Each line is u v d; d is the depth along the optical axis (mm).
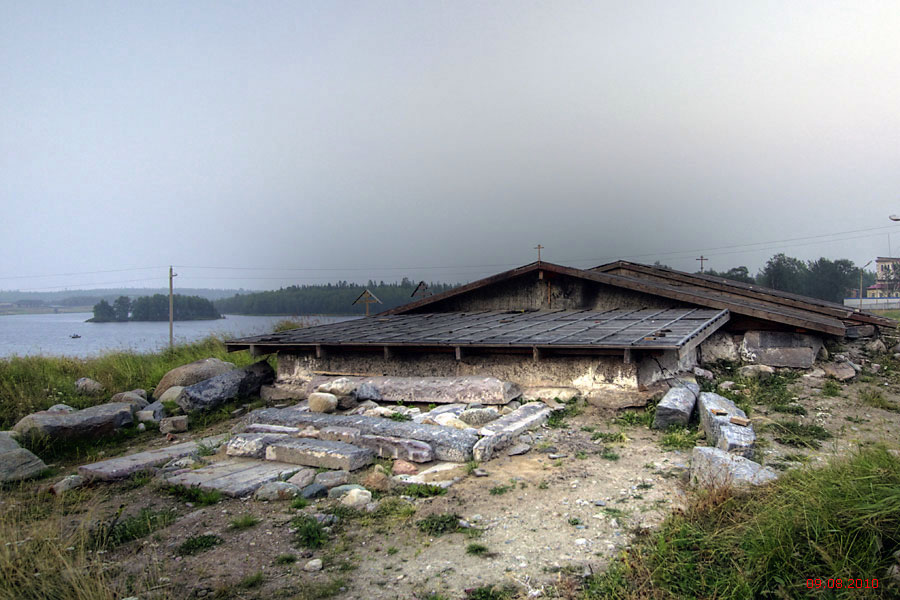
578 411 9797
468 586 4297
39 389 13766
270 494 6496
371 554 4934
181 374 14344
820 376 11758
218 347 20844
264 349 13984
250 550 5113
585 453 7660
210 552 5113
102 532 5727
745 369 11898
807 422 8852
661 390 9875
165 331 50219
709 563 4277
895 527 3988
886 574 3729
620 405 9727
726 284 19234
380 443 7922
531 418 9039
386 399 11062
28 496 7320
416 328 13703
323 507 6117
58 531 5664
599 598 4020
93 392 14234
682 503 5684
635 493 6082
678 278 19984
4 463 8133
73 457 9711
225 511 6172
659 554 4453
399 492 6504
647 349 9242
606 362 10156
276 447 8008
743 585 3879
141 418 11703
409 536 5273
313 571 4648
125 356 18484
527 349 10703
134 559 5047
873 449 5113
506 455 7754
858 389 10953
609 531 5168
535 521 5488
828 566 3898
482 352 11414
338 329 14750
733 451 6684
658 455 7426
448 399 10555
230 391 12844
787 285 70750
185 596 4309
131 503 6676
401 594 4219
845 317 15969
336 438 8320
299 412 10086
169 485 7066
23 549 5023
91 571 4695
